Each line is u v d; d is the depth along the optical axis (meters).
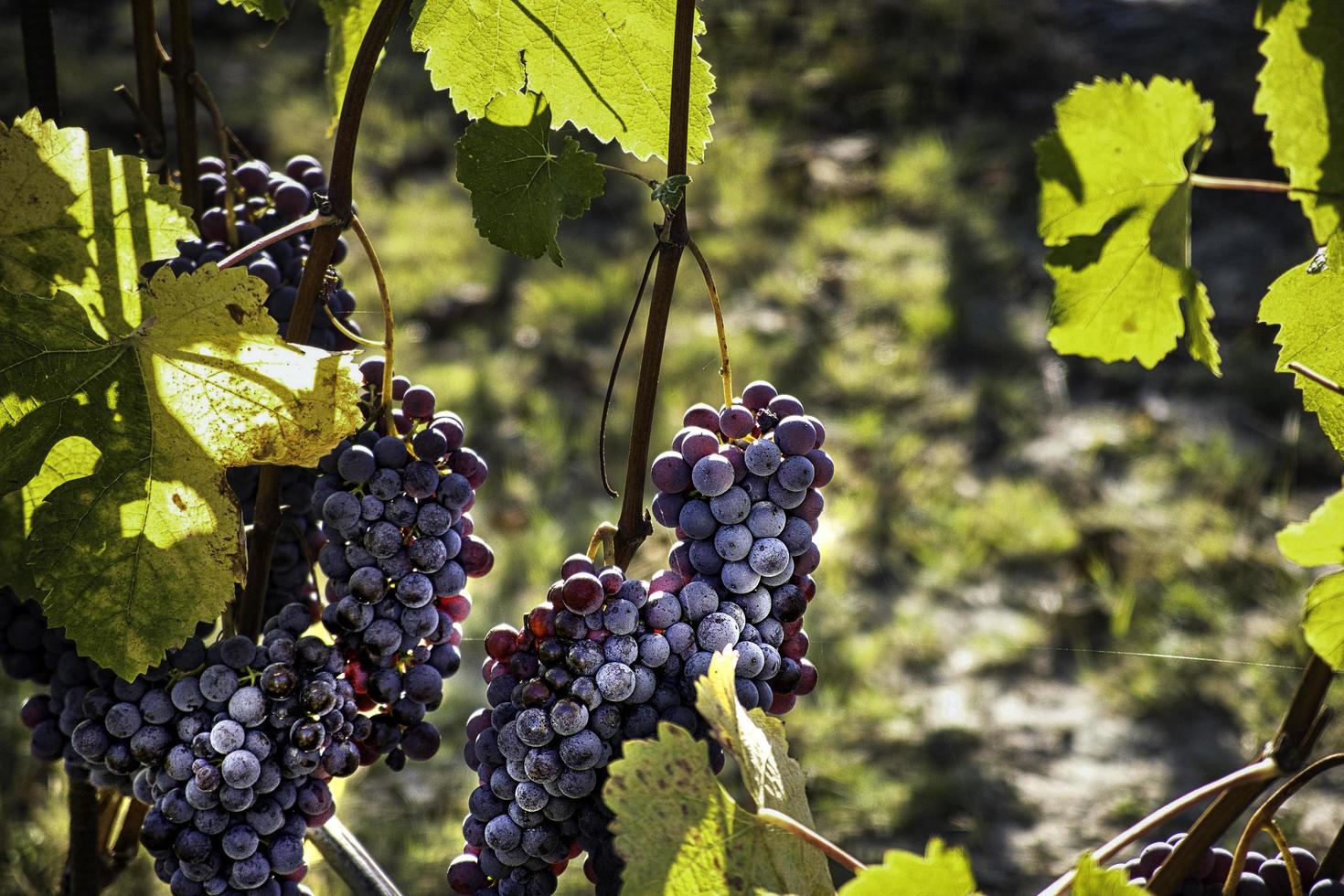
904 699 3.33
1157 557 3.69
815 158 5.38
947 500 3.93
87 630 1.03
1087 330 1.07
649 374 1.05
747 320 4.64
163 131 1.20
